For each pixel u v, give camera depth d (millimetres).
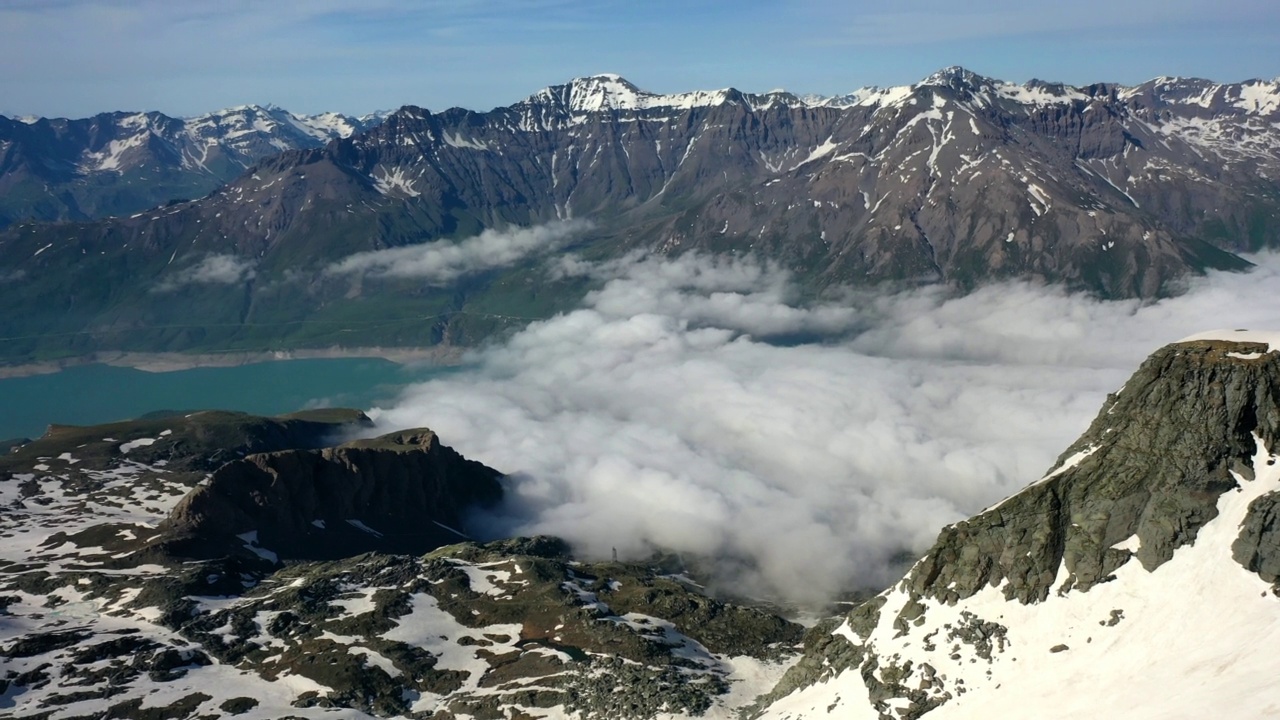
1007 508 186750
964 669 174500
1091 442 189250
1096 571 172125
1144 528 170375
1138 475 175375
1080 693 156500
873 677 186125
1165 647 155625
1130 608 164625
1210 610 156250
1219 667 146125
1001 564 182875
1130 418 182750
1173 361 182750
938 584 190000
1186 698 143125
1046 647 168375
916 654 182625
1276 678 137125
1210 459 170250
